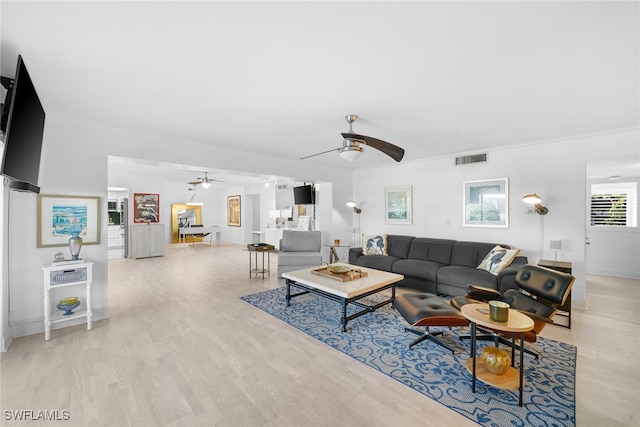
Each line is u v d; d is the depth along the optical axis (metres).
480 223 4.63
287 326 3.05
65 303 2.87
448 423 1.67
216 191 12.05
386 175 6.00
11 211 2.72
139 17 1.49
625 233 5.45
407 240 5.18
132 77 2.18
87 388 1.96
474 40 1.70
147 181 7.95
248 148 4.49
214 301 3.88
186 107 2.79
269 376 2.12
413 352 2.50
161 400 1.85
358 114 2.97
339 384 2.04
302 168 5.61
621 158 3.56
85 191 3.14
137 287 4.59
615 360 2.35
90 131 3.19
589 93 2.43
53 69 2.06
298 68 2.04
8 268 2.68
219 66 2.02
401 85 2.31
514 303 2.73
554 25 1.55
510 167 4.32
